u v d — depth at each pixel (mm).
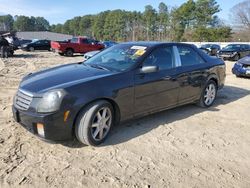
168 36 86938
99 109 3990
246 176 3496
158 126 4977
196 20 78250
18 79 9492
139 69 4570
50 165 3543
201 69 5809
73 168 3496
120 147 4102
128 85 4344
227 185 3289
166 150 4074
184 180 3344
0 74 10523
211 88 6266
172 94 5188
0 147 3955
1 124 4777
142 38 95125
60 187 3113
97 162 3660
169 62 5191
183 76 5352
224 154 4043
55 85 3902
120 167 3562
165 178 3367
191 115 5672
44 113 3666
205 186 3248
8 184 3129
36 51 29781
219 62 6457
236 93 8016
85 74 4301
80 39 24297
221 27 66250
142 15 105688
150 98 4754
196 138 4547
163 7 103438
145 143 4266
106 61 4980
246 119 5590
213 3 75875
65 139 3914
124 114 4395
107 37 115812
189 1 79000
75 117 3818
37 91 3828
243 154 4074
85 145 4113
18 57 20719
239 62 11141
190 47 5832
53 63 16469
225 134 4773
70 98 3734
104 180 3275
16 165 3510
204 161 3812
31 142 4152
